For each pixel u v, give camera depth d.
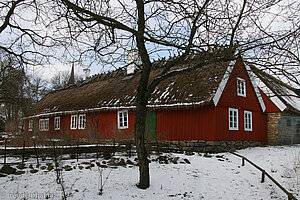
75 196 6.12
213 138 14.02
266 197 7.61
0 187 6.31
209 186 8.07
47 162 8.80
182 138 15.20
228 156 12.95
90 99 22.05
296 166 10.88
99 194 6.41
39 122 27.62
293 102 21.62
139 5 6.64
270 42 5.83
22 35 7.53
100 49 7.20
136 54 7.53
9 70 9.84
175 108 15.39
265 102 19.92
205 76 15.27
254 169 10.51
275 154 14.14
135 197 6.50
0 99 13.12
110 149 10.18
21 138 12.73
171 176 8.53
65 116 23.50
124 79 22.02
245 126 17.33
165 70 7.30
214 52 6.68
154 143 12.38
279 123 19.45
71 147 9.45
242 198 7.41
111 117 18.95
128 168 8.88
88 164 8.88
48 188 6.46
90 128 17.25
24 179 7.02
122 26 6.38
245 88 17.53
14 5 6.44
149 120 16.73
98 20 6.43
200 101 13.72
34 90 14.34
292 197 6.50
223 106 15.03
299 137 21.45
